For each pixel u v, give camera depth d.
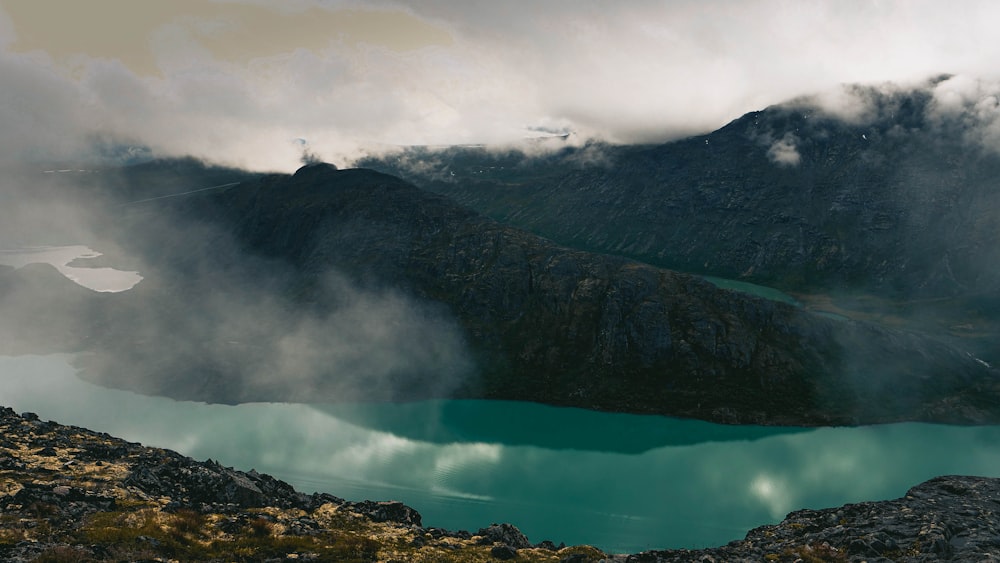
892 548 61.25
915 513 72.25
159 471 69.88
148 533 52.72
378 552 57.59
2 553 44.59
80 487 60.94
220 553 52.62
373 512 70.56
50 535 49.47
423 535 65.69
